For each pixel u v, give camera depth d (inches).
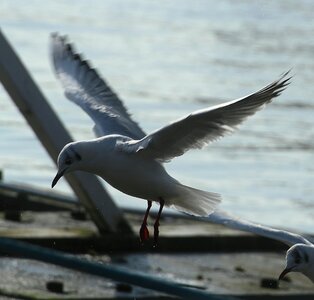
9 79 584.1
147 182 399.2
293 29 1726.1
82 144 396.8
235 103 366.3
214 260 611.2
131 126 432.8
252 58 1429.6
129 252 617.6
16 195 705.6
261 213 784.9
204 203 407.2
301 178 863.7
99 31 1647.4
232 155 925.8
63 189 818.2
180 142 388.5
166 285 432.8
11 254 583.2
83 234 618.5
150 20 1812.3
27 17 1720.0
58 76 452.1
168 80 1264.8
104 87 444.5
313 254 427.8
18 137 957.8
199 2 2087.8
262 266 601.3
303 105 1122.0
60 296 522.0
